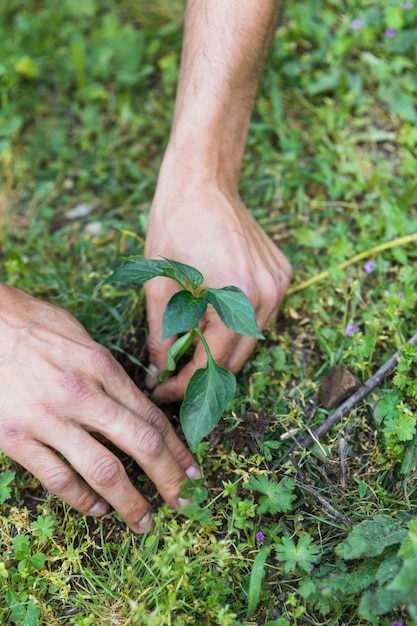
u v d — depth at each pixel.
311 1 0.96
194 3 0.69
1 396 0.60
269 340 0.73
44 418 0.59
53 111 0.97
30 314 0.63
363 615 0.55
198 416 0.57
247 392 0.70
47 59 1.01
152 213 0.68
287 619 0.60
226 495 0.63
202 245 0.64
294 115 0.90
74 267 0.83
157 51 0.98
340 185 0.82
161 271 0.58
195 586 0.60
